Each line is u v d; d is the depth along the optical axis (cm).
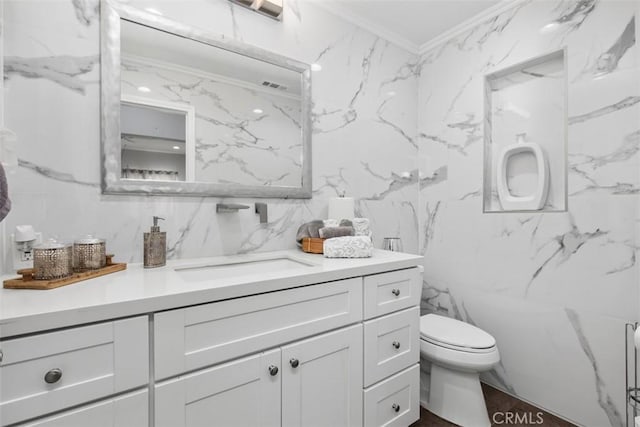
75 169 105
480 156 183
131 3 116
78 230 105
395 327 126
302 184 159
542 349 155
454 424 145
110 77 110
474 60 186
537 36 158
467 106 189
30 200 98
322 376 104
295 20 159
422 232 215
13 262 92
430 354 146
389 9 176
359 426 114
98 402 66
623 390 130
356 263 119
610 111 134
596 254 138
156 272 100
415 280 135
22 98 97
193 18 129
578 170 144
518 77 173
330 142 172
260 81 146
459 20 187
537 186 162
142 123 117
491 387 176
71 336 63
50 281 79
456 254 194
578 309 143
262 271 131
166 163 122
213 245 134
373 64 192
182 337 76
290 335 95
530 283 160
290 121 155
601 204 137
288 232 156
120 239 113
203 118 131
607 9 135
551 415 151
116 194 112
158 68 121
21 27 97
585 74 142
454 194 196
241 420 86
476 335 147
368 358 116
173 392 75
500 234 173
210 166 132
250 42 144
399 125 206
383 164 197
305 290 99
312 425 101
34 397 59
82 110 106
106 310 66
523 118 170
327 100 171
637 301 127
